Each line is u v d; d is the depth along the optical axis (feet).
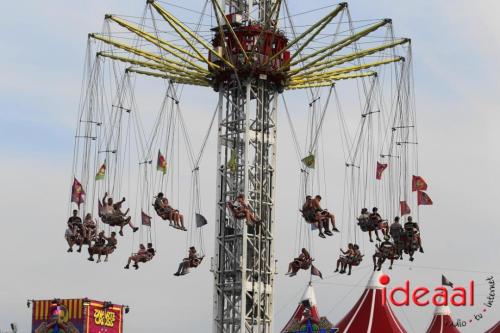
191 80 288.92
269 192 280.31
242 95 280.92
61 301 311.47
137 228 266.77
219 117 282.77
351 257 265.75
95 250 264.72
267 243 278.05
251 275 273.54
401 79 270.26
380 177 267.80
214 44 286.05
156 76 290.76
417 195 262.88
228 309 275.39
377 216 261.24
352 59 278.87
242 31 281.54
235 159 277.85
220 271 277.03
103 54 280.72
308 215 263.90
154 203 270.26
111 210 263.90
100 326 313.94
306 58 276.21
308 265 271.49
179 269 271.69
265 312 274.77
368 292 317.42
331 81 297.53
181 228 270.67
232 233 279.08
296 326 303.68
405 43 272.72
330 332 298.56
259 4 285.23
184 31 274.57
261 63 277.64
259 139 279.90
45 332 310.45
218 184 281.33
